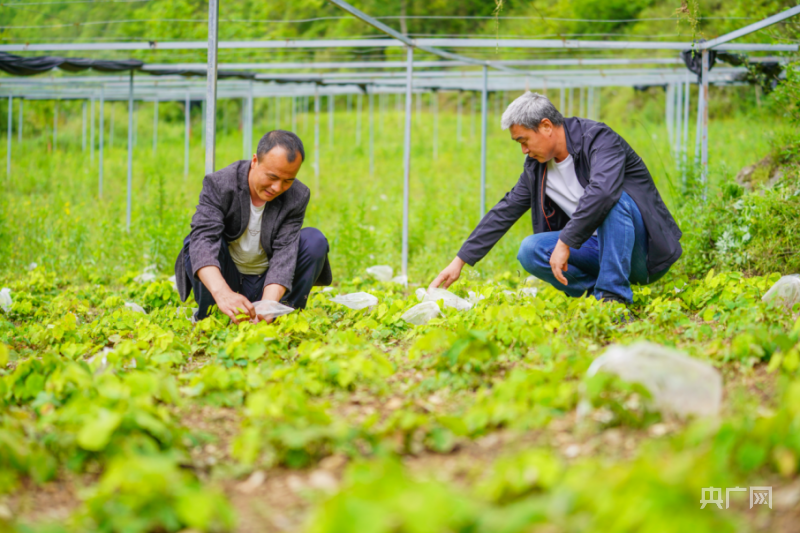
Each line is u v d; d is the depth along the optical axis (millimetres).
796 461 1610
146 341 3348
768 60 6930
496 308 3264
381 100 19328
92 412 2012
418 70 11664
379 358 2615
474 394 2467
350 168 14414
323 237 3971
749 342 2525
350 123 20953
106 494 1532
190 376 2686
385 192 11812
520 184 4246
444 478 1758
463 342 2598
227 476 1858
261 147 3498
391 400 2457
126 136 21719
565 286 4305
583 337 3139
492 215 4242
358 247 6477
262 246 3855
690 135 10211
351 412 2332
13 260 7016
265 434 1993
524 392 2176
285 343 3172
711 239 5422
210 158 4242
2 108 19203
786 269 4922
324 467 1874
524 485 1539
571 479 1482
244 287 4105
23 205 9078
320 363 2641
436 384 2555
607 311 3320
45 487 1822
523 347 2965
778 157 6828
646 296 3969
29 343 3646
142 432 1953
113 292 5562
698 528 1250
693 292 4043
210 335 3496
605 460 1771
